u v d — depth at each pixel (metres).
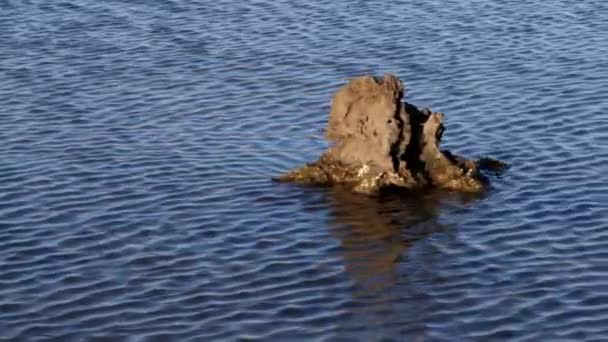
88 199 74.19
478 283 64.50
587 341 59.28
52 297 63.75
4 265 66.81
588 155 78.75
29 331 60.84
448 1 108.44
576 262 66.31
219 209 72.62
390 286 64.44
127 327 61.06
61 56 98.38
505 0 108.44
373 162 74.69
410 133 74.81
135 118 86.56
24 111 87.94
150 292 64.19
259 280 65.12
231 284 64.75
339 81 92.81
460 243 68.56
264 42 100.38
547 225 70.25
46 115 87.25
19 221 71.44
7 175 77.38
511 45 98.56
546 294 63.28
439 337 59.91
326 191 74.19
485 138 81.88
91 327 61.16
